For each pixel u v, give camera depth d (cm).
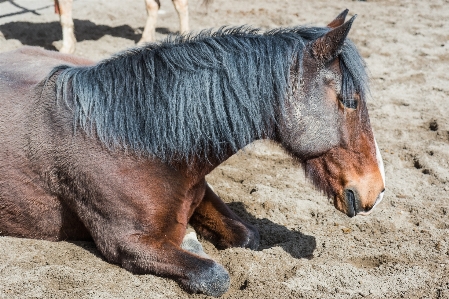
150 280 375
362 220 501
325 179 396
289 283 388
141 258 379
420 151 658
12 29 1096
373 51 1057
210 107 385
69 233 427
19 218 419
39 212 415
